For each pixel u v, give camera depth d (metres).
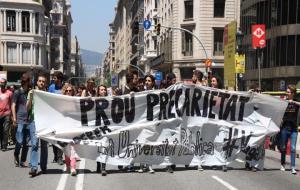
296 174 11.26
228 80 24.30
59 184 9.62
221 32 57.50
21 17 72.75
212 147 11.47
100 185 9.54
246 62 51.88
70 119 10.88
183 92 11.30
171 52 60.88
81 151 10.88
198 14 57.19
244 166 12.31
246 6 52.34
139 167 11.77
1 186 9.45
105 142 10.94
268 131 11.64
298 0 43.44
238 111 11.61
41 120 10.69
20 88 11.35
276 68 45.09
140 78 11.84
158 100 11.20
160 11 73.00
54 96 10.75
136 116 11.12
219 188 9.27
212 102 11.47
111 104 11.02
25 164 12.45
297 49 43.56
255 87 15.22
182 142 11.27
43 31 76.19
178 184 9.64
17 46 72.38
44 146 10.95
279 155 15.52
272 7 46.19
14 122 11.48
